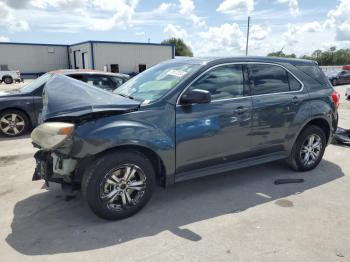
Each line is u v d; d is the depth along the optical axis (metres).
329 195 4.39
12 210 3.97
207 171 4.23
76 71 8.72
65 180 3.63
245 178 4.99
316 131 5.18
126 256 3.04
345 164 5.69
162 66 4.70
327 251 3.11
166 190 4.54
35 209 3.99
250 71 4.48
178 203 4.14
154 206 4.06
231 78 4.30
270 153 4.80
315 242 3.26
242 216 3.80
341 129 7.29
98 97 3.60
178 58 4.88
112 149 3.59
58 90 3.70
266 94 4.57
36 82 8.59
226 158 4.35
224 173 5.19
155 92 4.01
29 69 40.81
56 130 3.33
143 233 3.44
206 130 4.04
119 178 3.62
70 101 3.54
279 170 5.33
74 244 3.24
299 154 5.09
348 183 4.82
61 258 3.02
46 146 3.42
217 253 3.08
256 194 4.42
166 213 3.88
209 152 4.14
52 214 3.86
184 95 3.91
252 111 4.38
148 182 3.80
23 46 39.94
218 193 4.45
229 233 3.43
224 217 3.78
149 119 3.69
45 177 3.72
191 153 4.00
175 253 3.09
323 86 5.25
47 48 41.22
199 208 4.01
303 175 5.12
